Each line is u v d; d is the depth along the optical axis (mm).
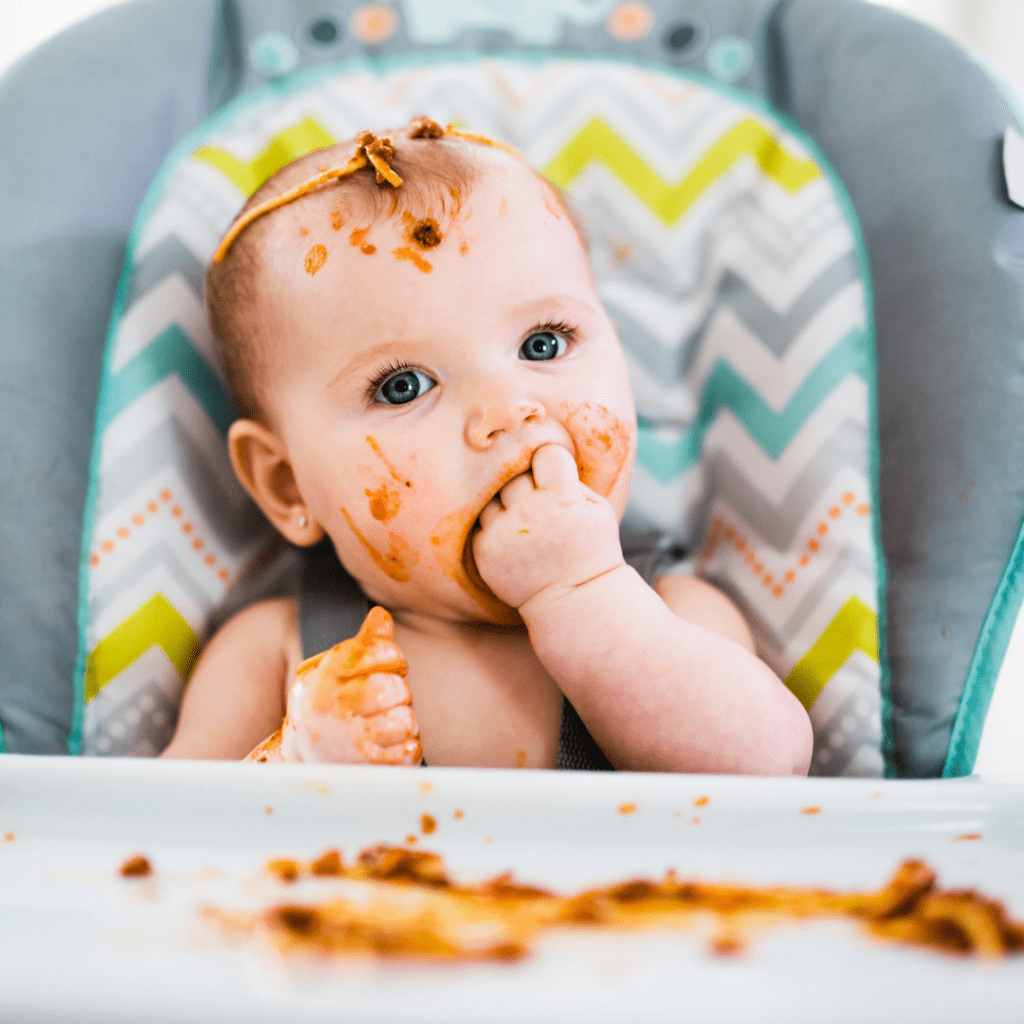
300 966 364
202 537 963
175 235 976
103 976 358
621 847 463
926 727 805
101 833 472
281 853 460
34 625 847
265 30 1035
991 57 1464
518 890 434
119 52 963
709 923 402
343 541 819
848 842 467
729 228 1006
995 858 458
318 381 796
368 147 805
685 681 704
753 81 1020
